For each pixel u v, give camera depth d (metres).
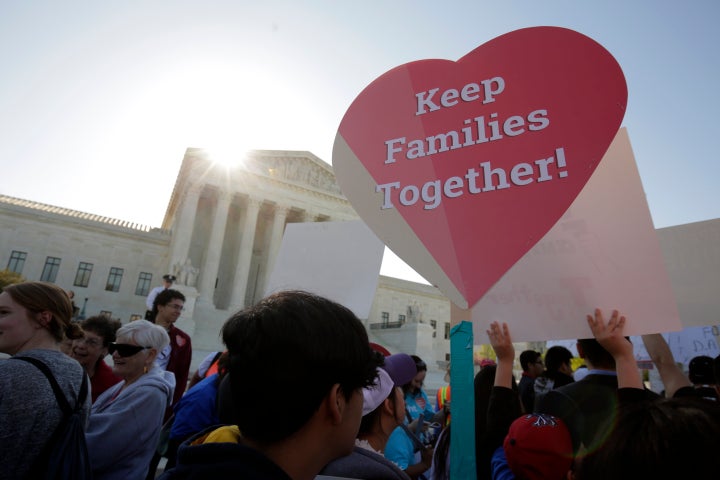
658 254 2.05
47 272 41.75
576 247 2.19
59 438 2.11
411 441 3.75
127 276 44.88
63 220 43.22
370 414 2.32
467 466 1.91
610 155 2.31
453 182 2.41
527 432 1.91
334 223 3.57
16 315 2.42
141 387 3.16
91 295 42.84
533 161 2.26
